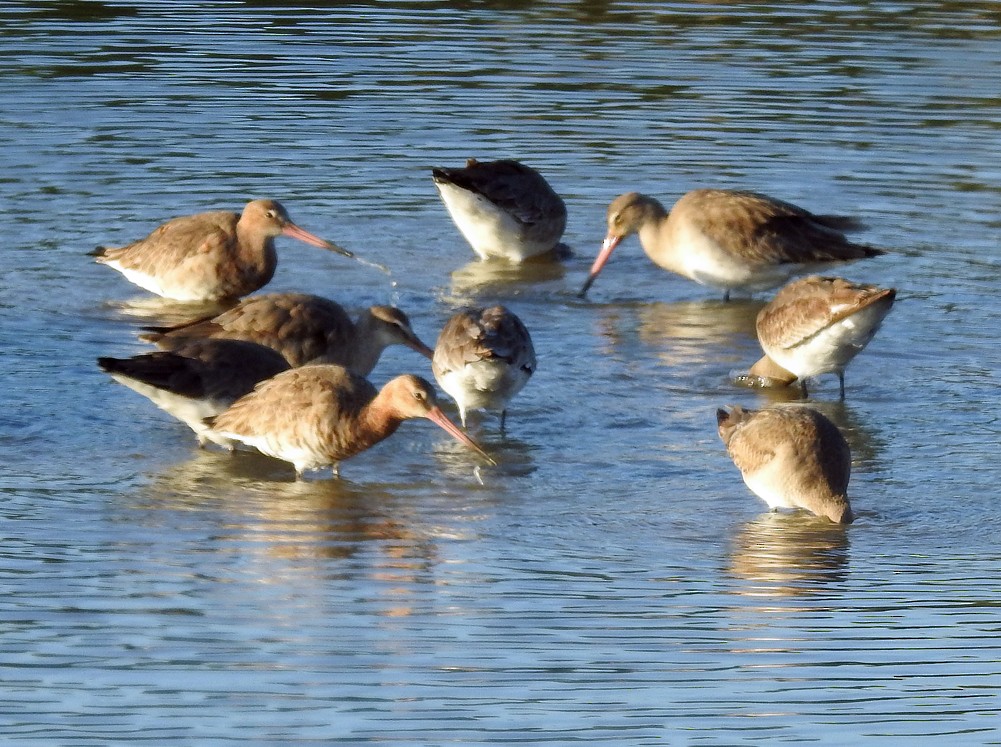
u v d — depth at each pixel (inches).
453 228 861.8
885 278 778.8
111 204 839.1
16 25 1114.1
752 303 784.3
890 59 1071.6
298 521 526.6
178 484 558.3
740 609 463.8
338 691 417.1
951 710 411.2
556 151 917.2
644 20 1159.0
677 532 522.3
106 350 681.6
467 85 1012.5
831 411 633.0
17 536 506.3
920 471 573.3
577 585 478.9
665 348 708.0
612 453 590.9
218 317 655.8
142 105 970.1
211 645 438.9
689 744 395.2
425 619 455.5
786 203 788.6
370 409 554.3
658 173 888.3
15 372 652.1
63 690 415.2
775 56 1076.5
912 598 471.8
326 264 807.7
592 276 791.7
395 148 920.3
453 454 590.2
